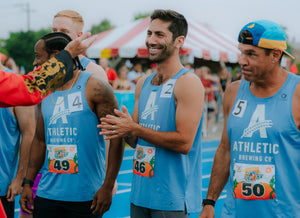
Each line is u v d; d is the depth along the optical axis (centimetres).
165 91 261
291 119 213
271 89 221
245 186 223
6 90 176
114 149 277
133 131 249
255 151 221
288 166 215
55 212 281
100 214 280
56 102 277
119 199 587
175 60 265
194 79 255
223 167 249
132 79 1235
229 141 246
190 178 267
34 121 331
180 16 263
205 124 1259
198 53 1274
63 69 193
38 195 286
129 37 1372
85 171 275
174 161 258
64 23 369
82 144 273
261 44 212
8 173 325
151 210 262
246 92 232
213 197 250
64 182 275
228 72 1320
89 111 273
